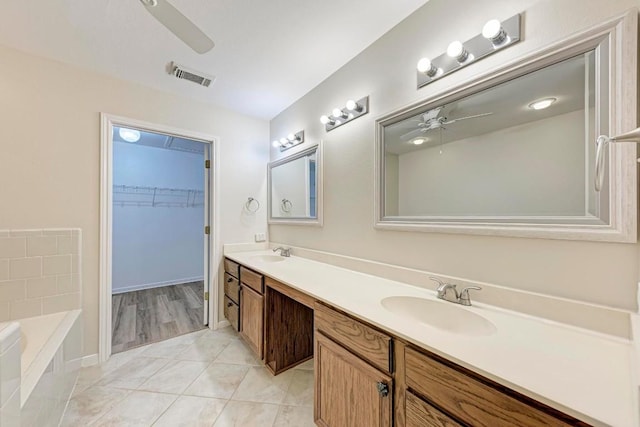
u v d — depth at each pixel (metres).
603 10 0.88
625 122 0.83
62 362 1.44
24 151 1.78
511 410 0.65
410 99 1.50
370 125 1.74
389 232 1.61
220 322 2.69
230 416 1.48
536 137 1.03
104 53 1.83
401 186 1.54
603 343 0.82
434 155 1.38
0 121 1.71
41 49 1.77
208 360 2.06
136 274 4.08
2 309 1.68
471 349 0.78
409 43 1.50
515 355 0.75
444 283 1.27
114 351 2.19
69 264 1.87
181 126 2.47
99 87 2.06
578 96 0.93
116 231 3.91
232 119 2.79
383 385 0.96
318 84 2.24
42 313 1.78
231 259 2.49
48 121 1.86
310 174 2.32
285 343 1.94
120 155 3.97
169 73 2.09
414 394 0.87
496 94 1.15
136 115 2.22
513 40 1.08
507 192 1.11
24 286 1.74
